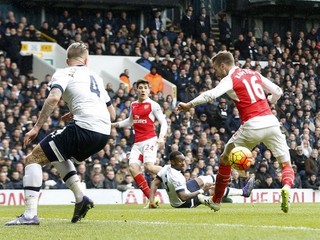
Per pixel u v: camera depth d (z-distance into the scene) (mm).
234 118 34750
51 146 11414
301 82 38500
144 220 12812
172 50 39156
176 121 33125
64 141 11406
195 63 38000
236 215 13992
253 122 13938
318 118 37094
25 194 11484
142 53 38719
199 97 13578
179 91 36281
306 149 34562
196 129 33000
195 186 18734
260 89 14094
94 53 38062
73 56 11852
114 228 10812
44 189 27422
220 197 15109
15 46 35750
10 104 31016
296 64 40094
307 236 9391
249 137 14047
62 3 40219
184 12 43688
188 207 18469
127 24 40250
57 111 30734
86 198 11766
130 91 33531
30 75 32906
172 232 10117
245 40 41094
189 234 9836
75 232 10305
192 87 36125
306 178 32406
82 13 41531
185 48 39031
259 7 44281
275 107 36594
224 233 9875
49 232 10344
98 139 11531
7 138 28547
